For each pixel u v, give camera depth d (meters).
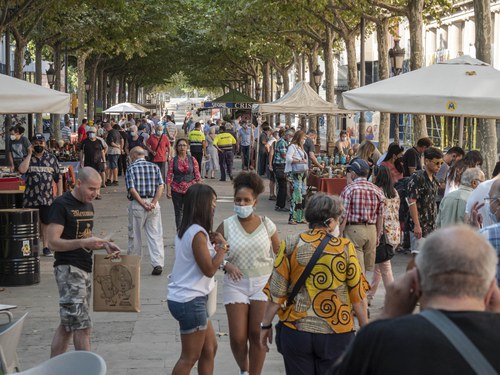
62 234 7.72
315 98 26.81
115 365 8.89
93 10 35.81
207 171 35.09
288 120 48.94
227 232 7.60
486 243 3.28
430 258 3.27
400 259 15.13
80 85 49.59
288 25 39.03
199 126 32.22
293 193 19.83
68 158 28.52
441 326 3.14
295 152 19.62
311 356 6.36
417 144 16.28
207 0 45.31
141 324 10.57
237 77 88.06
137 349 9.48
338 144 27.14
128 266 7.66
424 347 3.11
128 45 44.19
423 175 12.11
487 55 18.92
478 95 12.67
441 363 3.08
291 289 6.36
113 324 10.57
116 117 77.56
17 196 15.34
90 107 55.50
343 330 6.29
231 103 45.28
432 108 12.75
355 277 6.30
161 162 27.23
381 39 30.53
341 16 32.06
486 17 18.84
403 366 3.10
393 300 3.49
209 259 7.00
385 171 10.69
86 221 7.78
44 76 73.31
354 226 10.09
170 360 9.06
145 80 96.81
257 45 51.44
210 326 7.50
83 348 7.78
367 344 3.20
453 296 3.23
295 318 6.32
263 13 38.78
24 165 14.47
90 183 7.70
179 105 157.38
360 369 3.20
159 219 13.79
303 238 6.37
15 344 6.67
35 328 10.40
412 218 11.91
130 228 13.70
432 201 12.29
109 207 23.61
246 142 35.88
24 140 20.95
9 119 26.39
